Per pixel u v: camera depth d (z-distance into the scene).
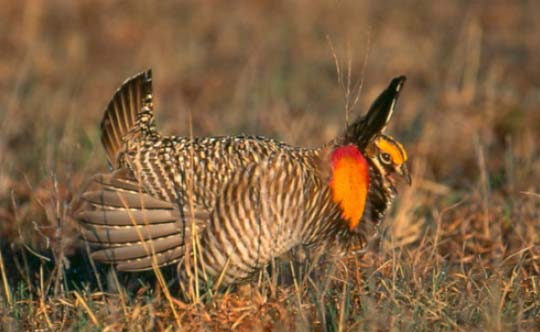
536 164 31.28
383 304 20.20
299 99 41.25
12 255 24.89
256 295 21.12
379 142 22.58
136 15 53.28
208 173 20.88
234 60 47.50
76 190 26.02
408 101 39.72
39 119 36.78
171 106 39.97
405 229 25.66
